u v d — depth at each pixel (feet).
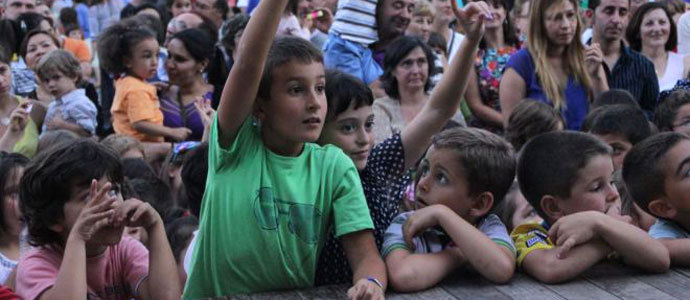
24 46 23.70
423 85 17.74
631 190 9.53
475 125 20.03
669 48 21.81
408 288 7.81
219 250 7.79
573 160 8.89
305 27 23.17
